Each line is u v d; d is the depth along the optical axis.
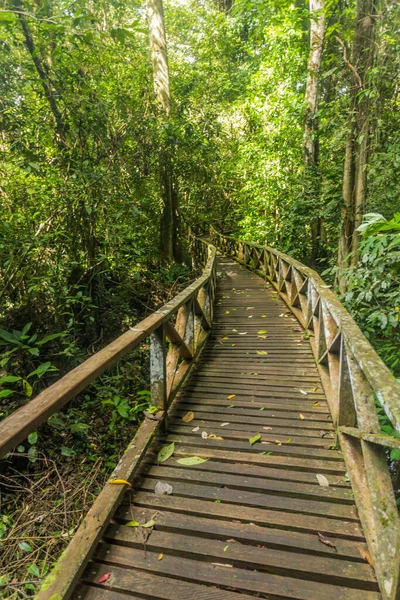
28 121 4.36
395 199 4.32
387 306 3.88
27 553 2.62
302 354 4.25
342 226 5.10
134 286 7.03
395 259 3.43
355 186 4.93
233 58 15.37
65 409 4.15
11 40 4.09
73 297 4.60
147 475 2.24
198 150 7.84
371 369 1.67
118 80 6.34
